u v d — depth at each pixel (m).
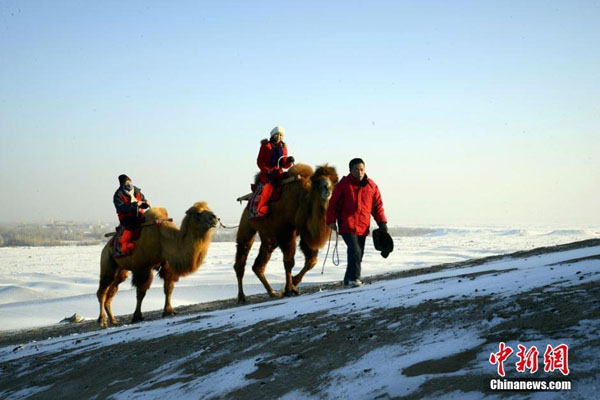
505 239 114.50
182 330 7.75
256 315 7.77
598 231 150.88
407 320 5.40
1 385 7.01
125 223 12.79
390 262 50.91
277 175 11.91
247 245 12.94
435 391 3.72
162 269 12.80
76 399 5.80
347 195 10.05
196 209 12.27
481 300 5.52
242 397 4.57
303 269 11.96
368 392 4.03
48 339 11.77
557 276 6.05
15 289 35.44
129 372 6.20
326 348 5.17
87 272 55.59
